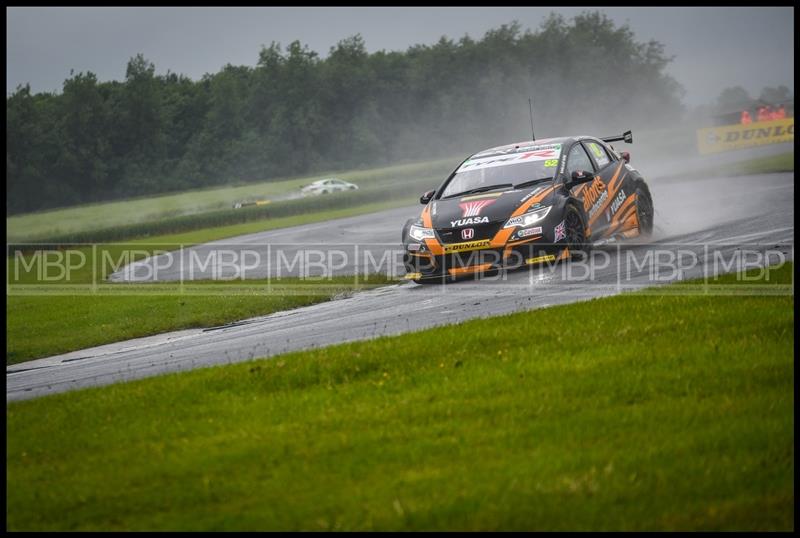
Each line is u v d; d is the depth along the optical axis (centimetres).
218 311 4334
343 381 2298
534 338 2492
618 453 1570
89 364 3388
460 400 1989
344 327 3341
